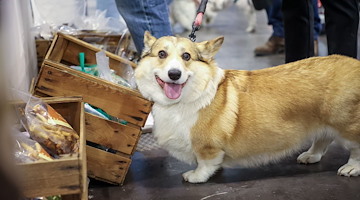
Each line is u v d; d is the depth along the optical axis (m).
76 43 2.73
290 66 2.41
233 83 2.35
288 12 3.35
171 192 2.31
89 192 2.31
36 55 3.42
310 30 3.36
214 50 2.28
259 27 7.32
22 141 1.67
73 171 1.51
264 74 2.39
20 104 1.87
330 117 2.34
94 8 4.45
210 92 2.24
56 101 2.06
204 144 2.32
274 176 2.48
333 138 2.47
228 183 2.40
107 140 2.29
